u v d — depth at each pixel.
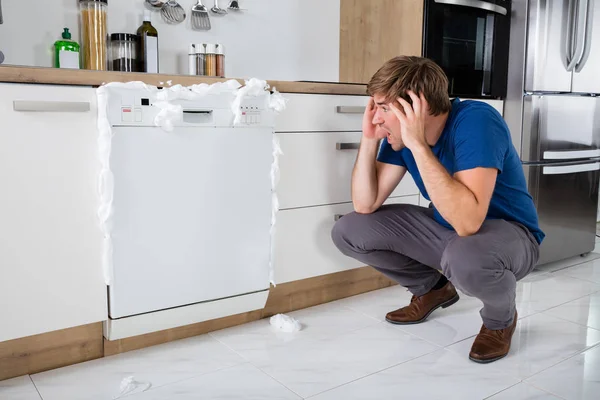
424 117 1.60
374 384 1.59
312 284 2.24
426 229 1.93
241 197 1.89
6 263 1.53
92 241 1.66
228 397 1.52
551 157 2.76
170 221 1.75
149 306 1.76
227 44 2.51
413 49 2.52
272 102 1.91
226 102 1.81
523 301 2.31
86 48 2.07
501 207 1.78
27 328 1.58
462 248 1.64
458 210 1.57
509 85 2.75
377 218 1.97
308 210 2.13
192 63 2.26
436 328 2.01
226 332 1.99
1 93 1.46
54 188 1.58
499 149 1.61
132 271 1.71
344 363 1.73
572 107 2.82
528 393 1.53
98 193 1.65
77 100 1.58
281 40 2.68
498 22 2.68
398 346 1.85
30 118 1.51
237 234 1.90
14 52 2.00
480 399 1.50
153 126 1.68
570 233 2.91
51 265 1.60
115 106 1.61
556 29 2.68
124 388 1.56
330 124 2.15
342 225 2.01
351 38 2.83
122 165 1.64
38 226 1.56
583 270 2.80
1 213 1.50
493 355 1.73
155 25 2.29
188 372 1.67
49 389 1.56
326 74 2.87
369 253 2.00
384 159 1.97
